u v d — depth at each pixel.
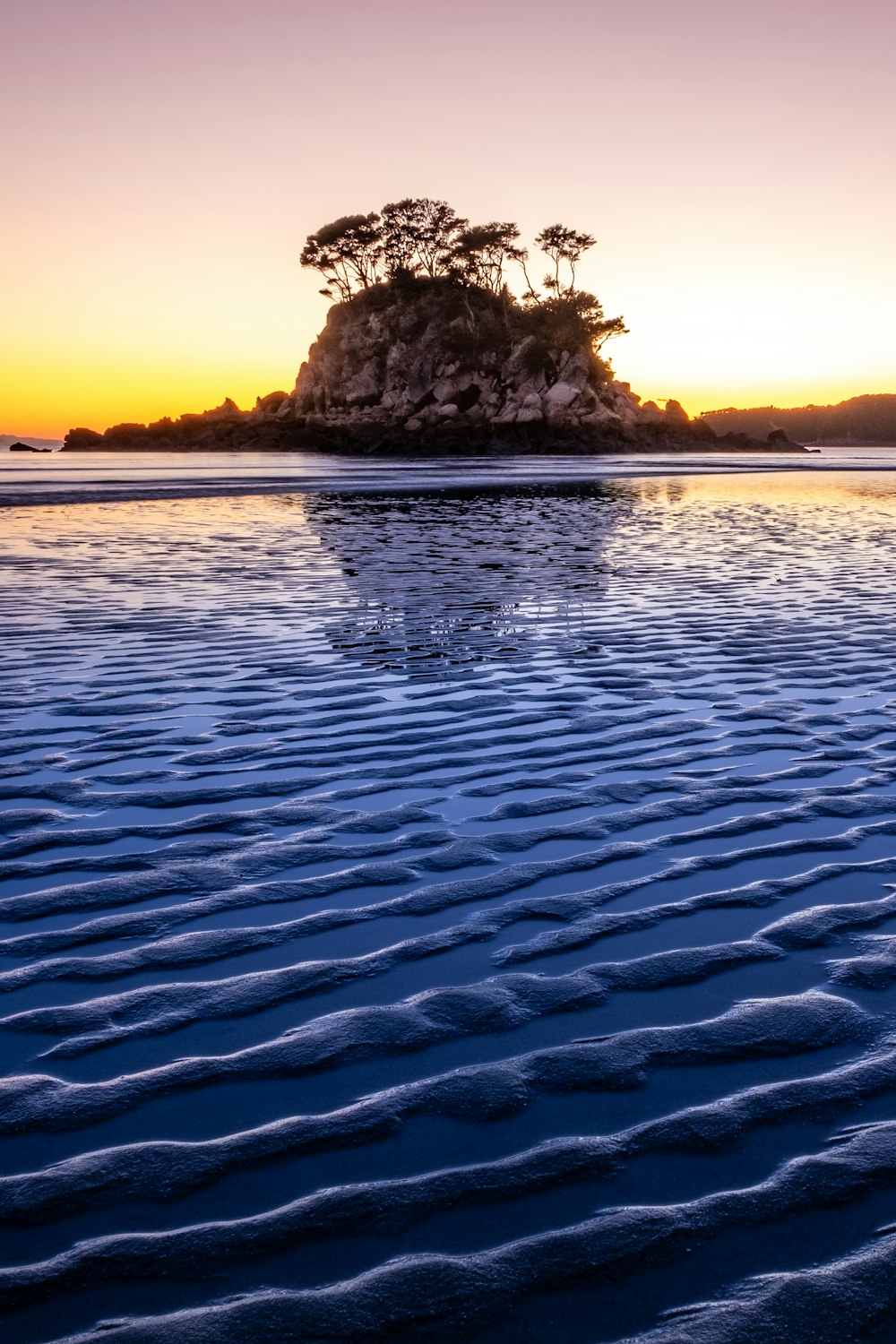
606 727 5.23
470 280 113.69
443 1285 1.63
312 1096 2.16
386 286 115.75
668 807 4.02
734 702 5.77
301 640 7.49
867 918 3.03
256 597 9.46
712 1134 2.02
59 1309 1.58
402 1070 2.26
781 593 9.98
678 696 5.89
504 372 104.06
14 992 2.60
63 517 18.41
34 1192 1.85
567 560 12.45
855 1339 1.53
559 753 4.77
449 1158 1.95
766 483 36.19
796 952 2.82
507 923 3.01
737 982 2.65
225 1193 1.85
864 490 31.55
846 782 4.33
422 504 22.92
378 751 4.80
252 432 111.62
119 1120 2.07
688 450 105.00
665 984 2.64
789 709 5.61
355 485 30.91
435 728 5.18
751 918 3.04
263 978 2.68
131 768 4.54
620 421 99.00
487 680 6.27
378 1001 2.56
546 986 2.63
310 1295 1.61
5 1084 2.19
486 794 4.20
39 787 4.28
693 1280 1.64
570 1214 1.79
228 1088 2.19
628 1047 2.34
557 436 91.38
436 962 2.77
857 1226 1.76
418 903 3.14
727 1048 2.33
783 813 3.96
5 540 14.21
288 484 30.88
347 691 5.97
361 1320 1.56
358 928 2.97
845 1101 2.12
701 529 17.16
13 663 6.70
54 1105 2.12
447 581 10.58
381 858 3.51
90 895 3.20
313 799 4.13
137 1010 2.51
